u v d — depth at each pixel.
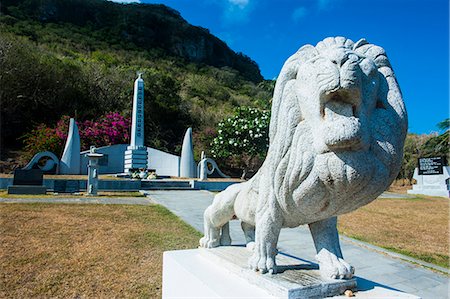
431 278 4.45
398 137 1.73
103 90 27.31
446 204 12.02
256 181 2.27
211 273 2.33
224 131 19.06
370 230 7.23
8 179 12.37
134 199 10.57
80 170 17.56
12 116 22.91
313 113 1.70
